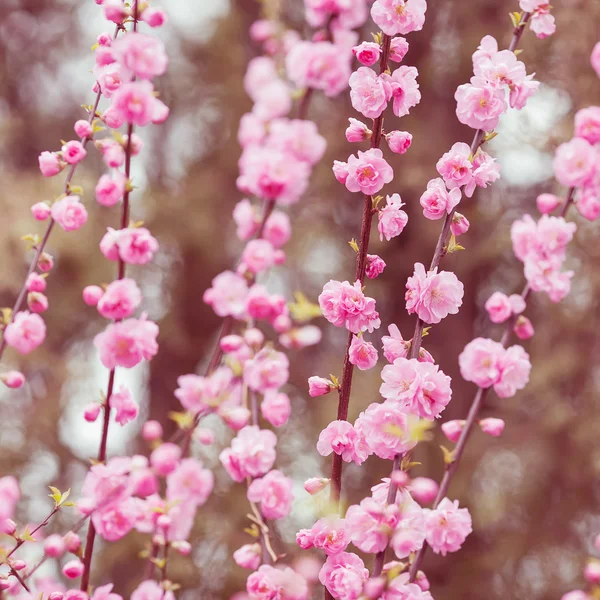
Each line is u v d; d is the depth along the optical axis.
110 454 3.84
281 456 3.54
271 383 1.75
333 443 1.51
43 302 1.68
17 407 3.99
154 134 4.35
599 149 1.65
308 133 1.88
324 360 4.09
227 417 1.73
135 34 1.62
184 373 4.46
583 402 3.37
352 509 1.50
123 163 1.65
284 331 1.79
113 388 1.64
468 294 3.82
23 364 3.80
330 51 1.84
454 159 1.53
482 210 3.58
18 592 1.61
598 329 3.30
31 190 3.73
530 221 1.66
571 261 3.14
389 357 1.52
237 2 4.37
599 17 2.80
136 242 1.62
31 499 3.69
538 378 3.34
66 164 1.65
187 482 1.73
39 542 1.72
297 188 1.86
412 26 1.52
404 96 1.52
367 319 1.51
